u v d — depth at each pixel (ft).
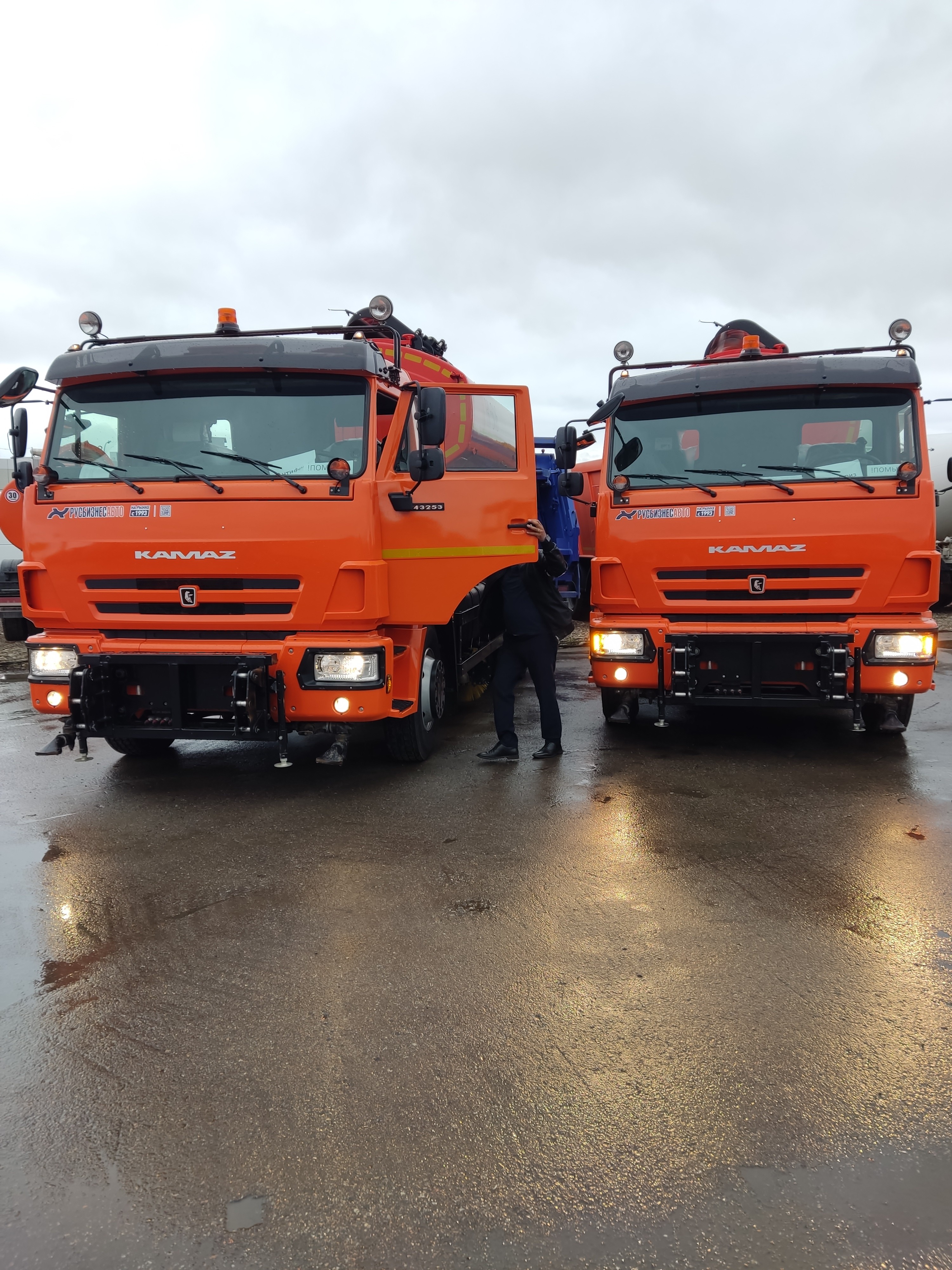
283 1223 6.55
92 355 16.70
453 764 19.42
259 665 16.06
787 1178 6.89
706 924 11.36
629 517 19.47
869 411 18.57
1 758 20.58
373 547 16.20
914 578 17.98
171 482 16.33
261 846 14.49
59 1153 7.34
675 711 25.07
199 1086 8.19
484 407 17.99
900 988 9.71
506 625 19.24
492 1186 6.88
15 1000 9.77
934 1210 6.56
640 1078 8.18
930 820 15.21
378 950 10.82
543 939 11.03
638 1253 6.23
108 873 13.43
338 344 16.16
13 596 40.27
